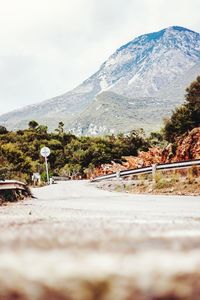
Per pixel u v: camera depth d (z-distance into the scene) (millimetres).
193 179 25531
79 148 120875
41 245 1912
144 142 117250
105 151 111062
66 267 1396
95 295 1258
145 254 1555
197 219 8414
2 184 19516
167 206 14672
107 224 4668
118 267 1388
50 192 28562
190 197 19875
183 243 1944
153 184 27312
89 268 1378
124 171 37969
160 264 1410
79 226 4062
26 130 143125
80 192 27562
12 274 1358
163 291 1281
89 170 90688
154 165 32750
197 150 53594
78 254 1579
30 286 1299
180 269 1367
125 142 117750
